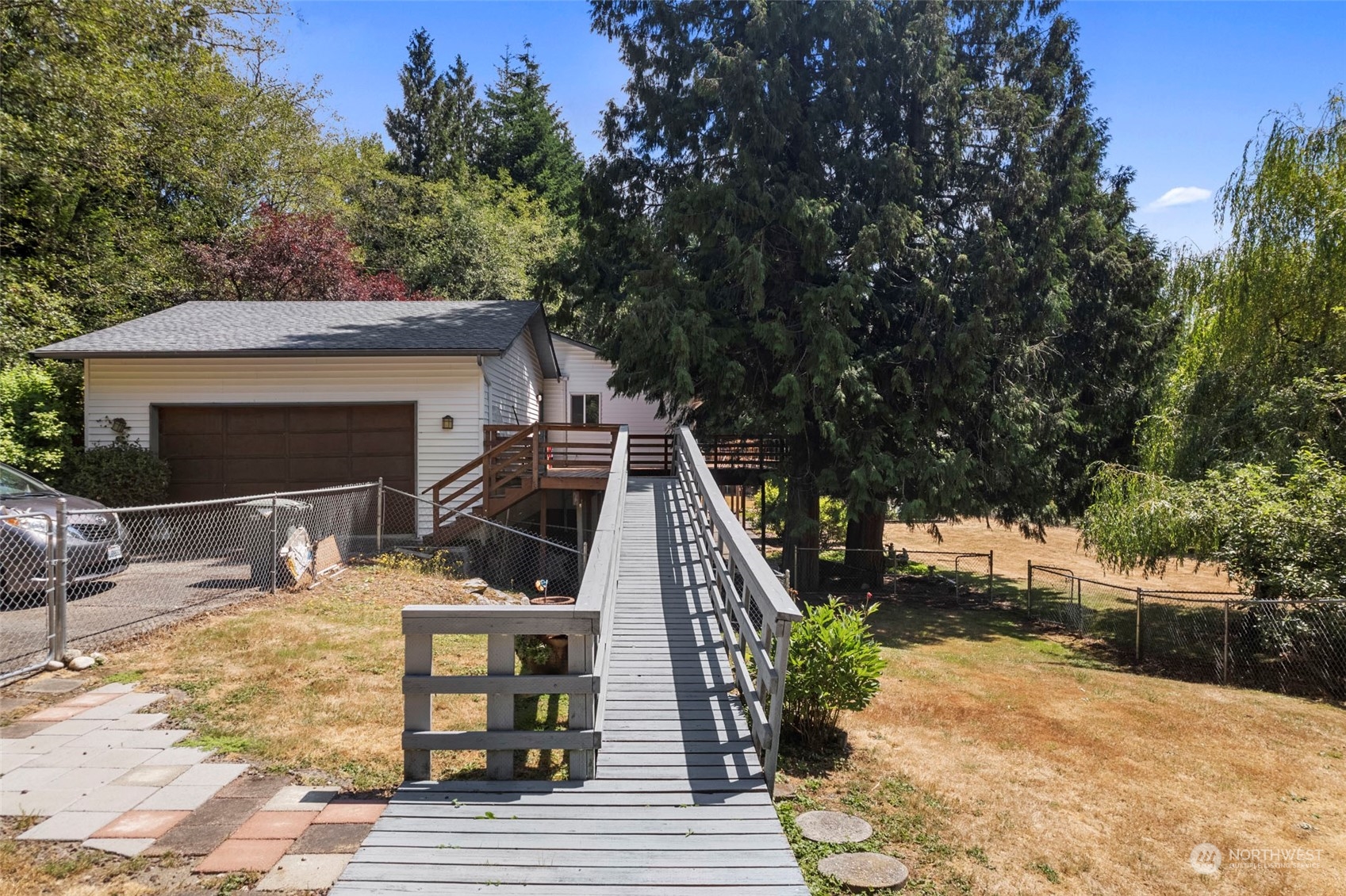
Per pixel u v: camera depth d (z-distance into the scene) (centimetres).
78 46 1758
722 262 1595
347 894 338
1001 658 1155
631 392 1673
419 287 3512
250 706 582
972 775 623
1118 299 1781
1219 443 1325
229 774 471
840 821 514
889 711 808
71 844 387
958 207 1644
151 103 2122
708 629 743
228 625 785
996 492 1658
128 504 1293
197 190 2562
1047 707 859
